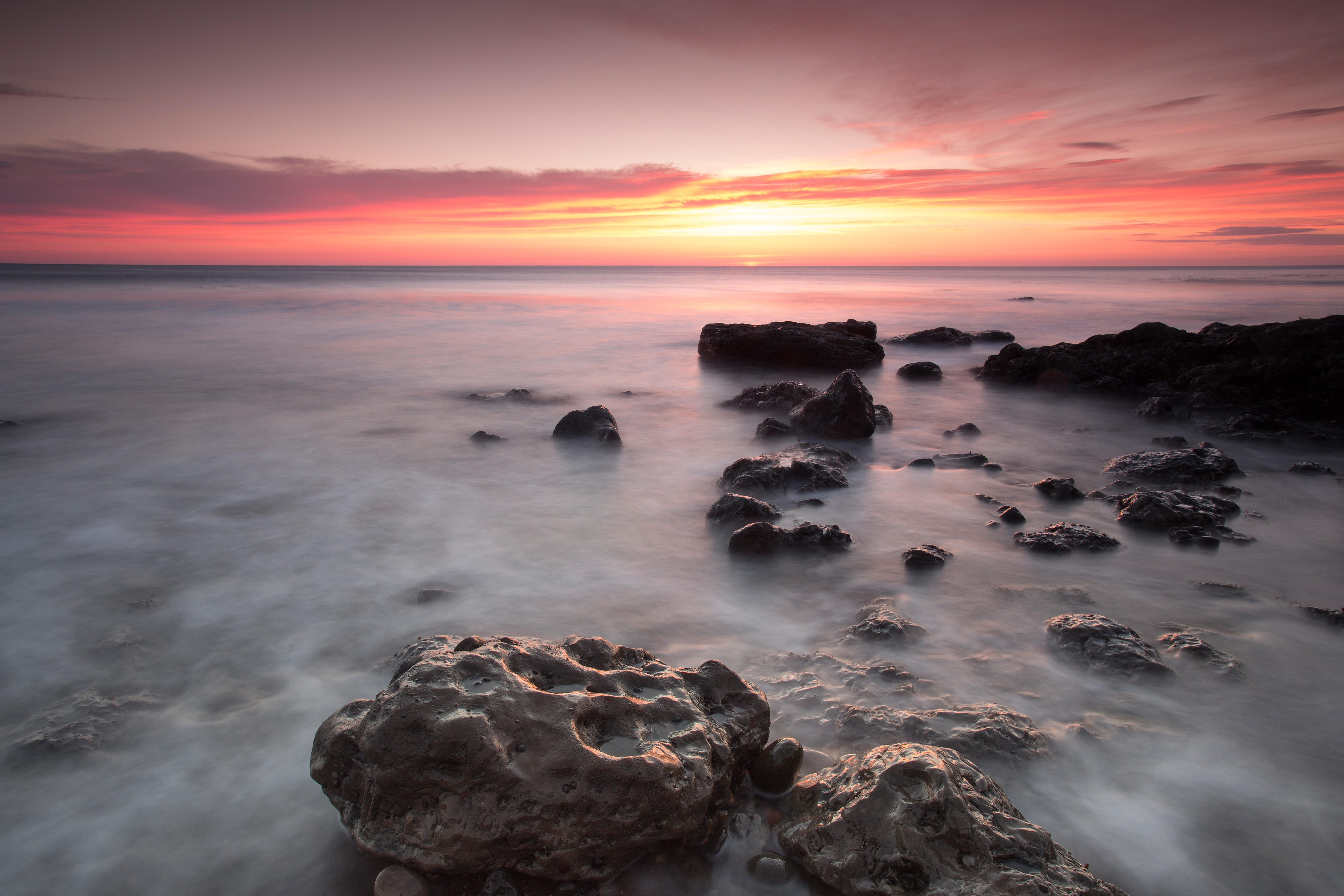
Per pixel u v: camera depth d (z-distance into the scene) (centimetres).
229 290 5722
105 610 555
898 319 3472
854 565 640
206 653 491
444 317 3444
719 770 329
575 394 1552
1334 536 714
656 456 1051
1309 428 1191
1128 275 14738
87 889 306
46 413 1304
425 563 652
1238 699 432
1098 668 459
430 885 291
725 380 1775
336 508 805
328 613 552
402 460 1015
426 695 306
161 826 338
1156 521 725
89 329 2753
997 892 268
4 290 5278
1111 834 332
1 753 384
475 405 1409
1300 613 543
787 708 421
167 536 717
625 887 299
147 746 392
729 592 591
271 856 322
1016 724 393
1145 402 1340
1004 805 312
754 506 745
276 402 1427
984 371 1750
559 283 8638
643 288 7088
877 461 1027
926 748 331
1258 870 315
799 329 2062
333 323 3103
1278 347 1364
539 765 295
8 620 538
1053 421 1304
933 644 497
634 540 713
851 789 319
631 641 509
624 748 315
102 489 872
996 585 596
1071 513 785
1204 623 532
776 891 301
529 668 345
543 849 290
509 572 632
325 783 333
